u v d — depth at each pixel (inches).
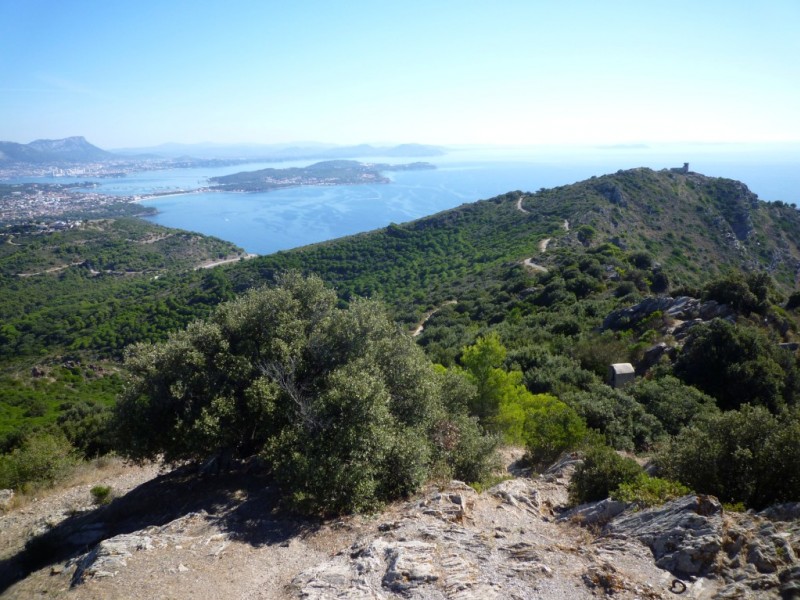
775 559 269.7
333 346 575.8
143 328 2967.5
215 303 3275.1
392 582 295.0
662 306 1277.1
